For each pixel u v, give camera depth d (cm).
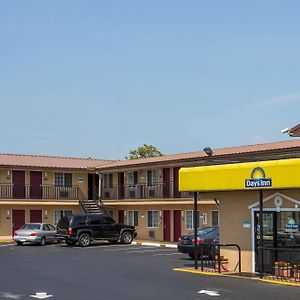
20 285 1700
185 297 1472
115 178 4688
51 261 2497
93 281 1784
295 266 1812
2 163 4328
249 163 1831
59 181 4619
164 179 4178
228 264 2058
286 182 1708
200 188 1992
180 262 2439
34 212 4444
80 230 3528
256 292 1542
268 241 1938
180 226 3944
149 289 1606
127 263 2398
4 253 2984
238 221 2044
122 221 4503
